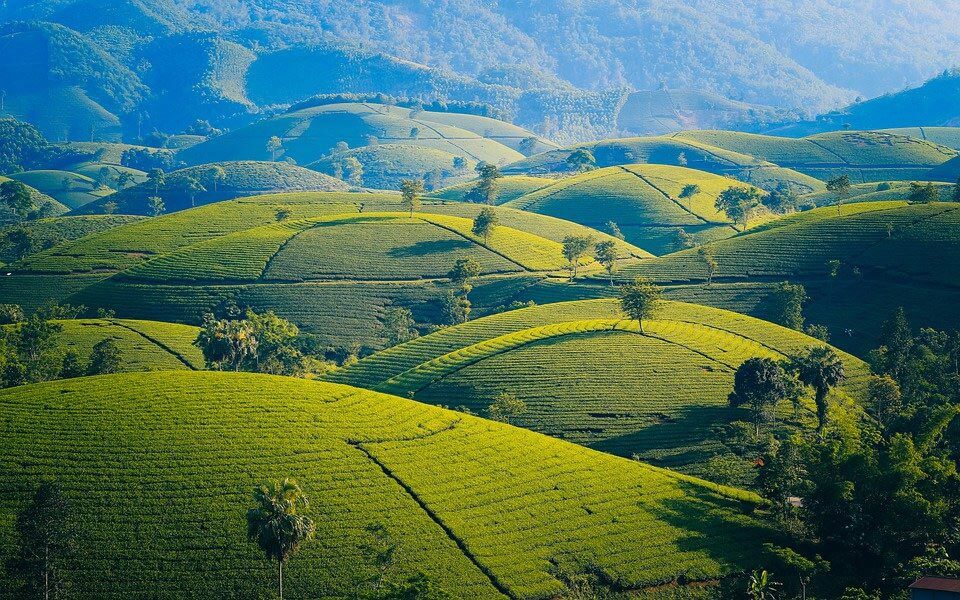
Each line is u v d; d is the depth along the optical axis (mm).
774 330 180000
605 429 138750
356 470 110000
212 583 90875
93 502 99312
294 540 84688
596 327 177500
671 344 167750
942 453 114438
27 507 96438
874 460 106312
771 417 138250
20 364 145000
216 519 98562
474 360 164125
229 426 115500
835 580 100438
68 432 110812
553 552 101125
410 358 177750
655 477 119938
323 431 117562
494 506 107688
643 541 104938
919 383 144875
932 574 91125
